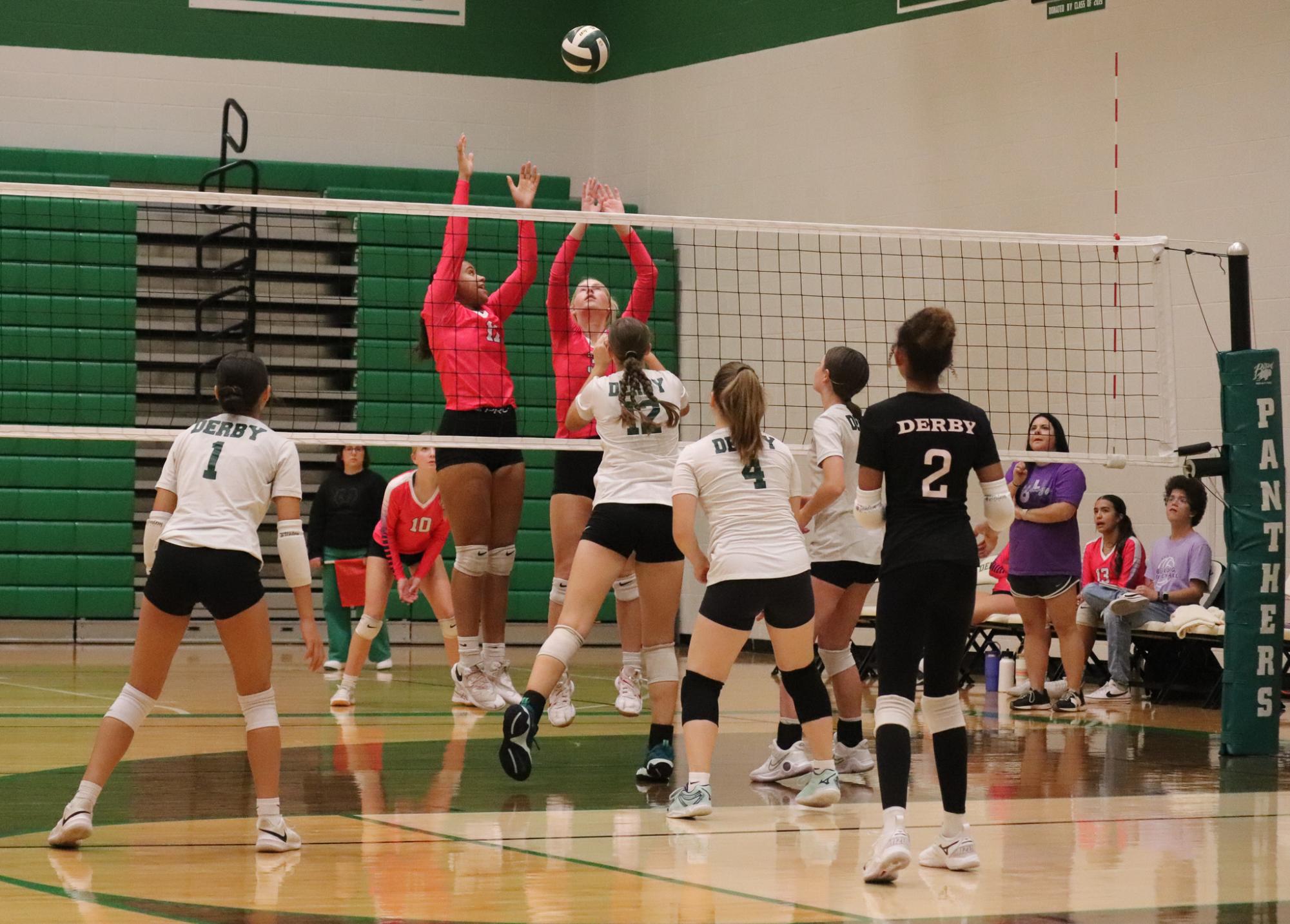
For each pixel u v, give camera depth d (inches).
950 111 818.8
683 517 331.3
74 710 510.0
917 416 279.0
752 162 898.1
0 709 508.4
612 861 277.3
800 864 277.3
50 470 836.6
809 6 877.2
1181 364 732.0
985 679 721.0
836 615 398.3
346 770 388.2
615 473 374.9
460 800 346.0
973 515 784.9
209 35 914.7
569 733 482.3
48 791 346.9
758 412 334.0
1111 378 752.3
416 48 948.0
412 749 428.5
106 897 238.7
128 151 901.2
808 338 864.9
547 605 900.0
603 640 917.8
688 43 930.1
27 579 833.5
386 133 942.4
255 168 840.9
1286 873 272.5
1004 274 791.1
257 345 886.4
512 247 896.3
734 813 336.2
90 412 840.9
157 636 284.5
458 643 526.0
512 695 528.4
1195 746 469.4
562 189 945.5
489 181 938.1
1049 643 595.8
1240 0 715.4
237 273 868.6
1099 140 762.8
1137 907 243.8
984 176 805.2
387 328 884.0
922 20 831.7
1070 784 383.9
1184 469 474.0
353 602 690.2
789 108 884.0
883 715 273.0
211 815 318.7
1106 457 479.8
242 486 285.3
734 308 897.5
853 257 851.4
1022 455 476.4
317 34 932.0
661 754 379.2
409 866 268.1
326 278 899.4
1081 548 743.1
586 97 978.7
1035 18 788.0
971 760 431.5
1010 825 323.9
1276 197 703.1
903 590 273.7
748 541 331.0
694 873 267.3
